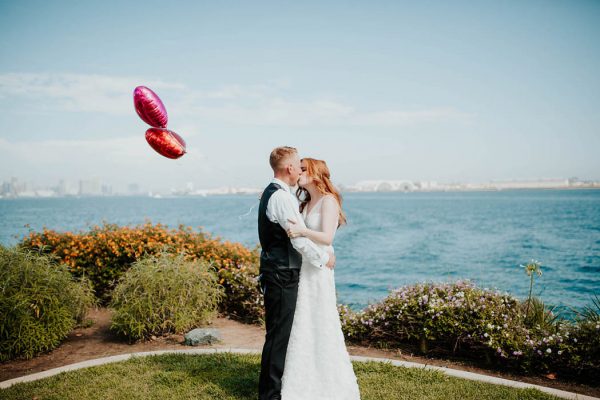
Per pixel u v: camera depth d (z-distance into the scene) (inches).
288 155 130.7
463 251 740.0
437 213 2133.4
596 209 2214.6
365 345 208.2
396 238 977.5
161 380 155.8
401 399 141.2
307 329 129.3
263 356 131.3
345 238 992.2
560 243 825.5
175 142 159.0
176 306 215.0
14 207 3326.8
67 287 212.4
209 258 288.2
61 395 143.6
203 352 188.1
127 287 215.6
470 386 152.0
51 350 198.8
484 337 181.2
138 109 152.6
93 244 290.4
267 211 128.0
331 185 136.6
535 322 195.6
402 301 207.6
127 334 209.3
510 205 2940.5
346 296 417.4
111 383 153.1
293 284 128.3
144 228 320.8
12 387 150.1
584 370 165.2
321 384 128.6
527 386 152.9
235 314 263.6
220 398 142.2
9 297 184.9
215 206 3639.3
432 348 198.8
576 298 390.3
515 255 679.7
